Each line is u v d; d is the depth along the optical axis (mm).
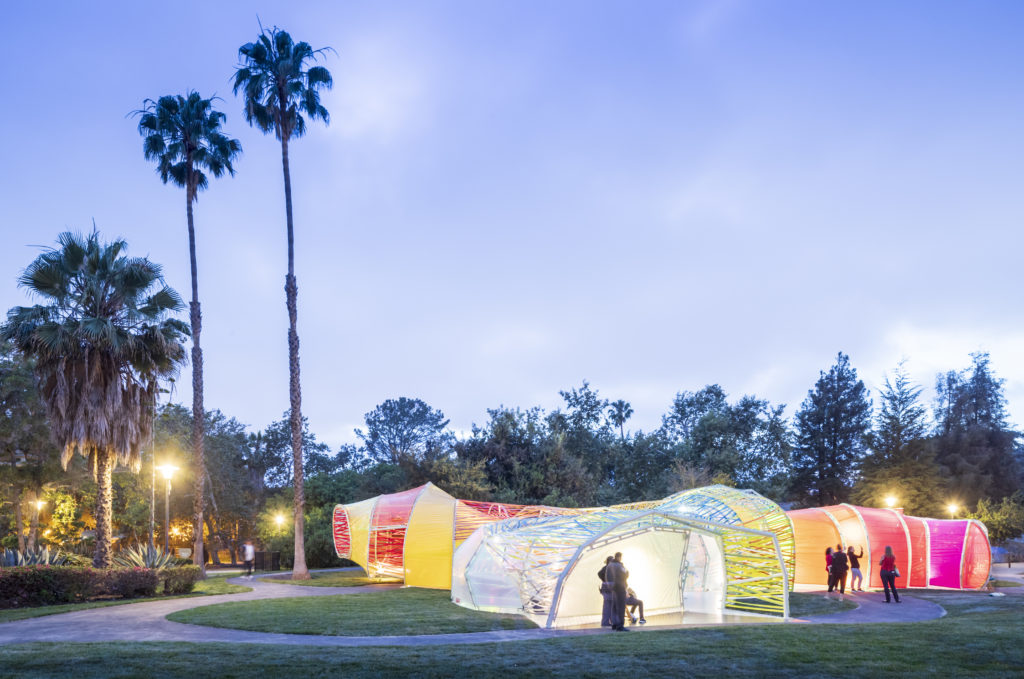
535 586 18609
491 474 47438
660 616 19219
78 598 22094
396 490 45781
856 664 10914
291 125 34125
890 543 28172
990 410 73312
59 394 23688
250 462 71062
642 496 49062
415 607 19953
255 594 24297
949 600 23062
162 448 52500
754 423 65312
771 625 16391
